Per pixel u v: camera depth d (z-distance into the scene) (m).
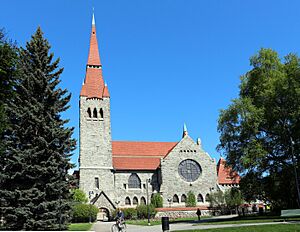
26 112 28.97
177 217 66.88
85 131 73.62
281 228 22.36
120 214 31.03
